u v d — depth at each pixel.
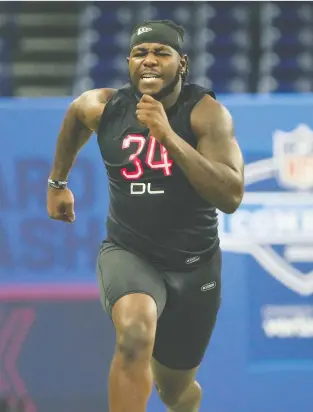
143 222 9.53
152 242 9.61
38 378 14.22
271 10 24.39
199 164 8.66
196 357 10.73
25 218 14.20
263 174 14.22
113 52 24.12
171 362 10.70
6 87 23.05
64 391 14.23
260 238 14.26
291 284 14.30
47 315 14.24
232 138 9.26
